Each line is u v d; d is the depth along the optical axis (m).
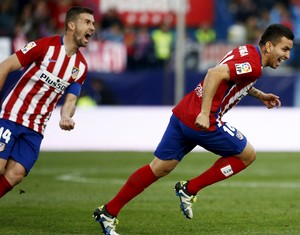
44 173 43.09
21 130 22.45
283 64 71.00
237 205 31.14
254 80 22.33
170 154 22.89
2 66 22.03
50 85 22.52
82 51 66.19
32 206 30.22
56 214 28.03
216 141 22.59
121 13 76.81
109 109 59.91
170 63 70.00
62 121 22.23
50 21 70.94
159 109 60.56
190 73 64.94
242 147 22.81
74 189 36.19
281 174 43.91
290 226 25.58
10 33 68.31
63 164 48.00
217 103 22.31
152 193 35.00
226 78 21.67
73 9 22.53
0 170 22.17
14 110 22.42
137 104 65.31
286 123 60.56
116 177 41.44
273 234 23.80
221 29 78.06
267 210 29.66
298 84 65.62
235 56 21.91
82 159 51.19
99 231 24.17
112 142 59.84
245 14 78.00
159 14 77.69
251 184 39.06
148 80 65.19
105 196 33.72
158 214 28.33
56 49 22.45
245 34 75.50
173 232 24.16
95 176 41.78
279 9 78.62
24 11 69.81
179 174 43.28
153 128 60.41
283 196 34.22
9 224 25.52
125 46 67.75
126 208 29.95
